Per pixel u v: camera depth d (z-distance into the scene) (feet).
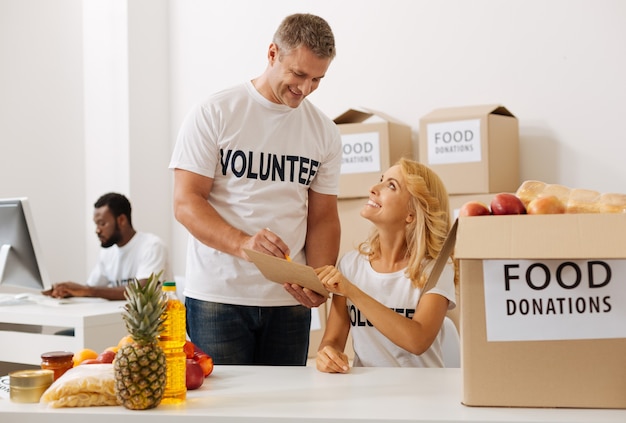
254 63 15.85
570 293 4.58
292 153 7.46
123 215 12.78
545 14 12.91
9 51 15.43
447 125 12.16
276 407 4.65
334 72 14.75
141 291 4.62
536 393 4.56
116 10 16.10
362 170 12.66
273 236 6.57
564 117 12.77
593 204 4.80
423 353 7.02
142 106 16.24
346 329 7.20
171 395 4.84
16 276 10.49
